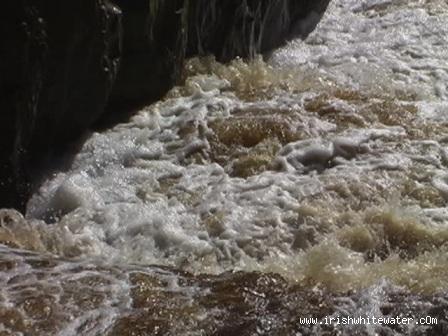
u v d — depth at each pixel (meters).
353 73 14.83
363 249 9.82
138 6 12.59
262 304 8.02
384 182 11.07
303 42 16.59
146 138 12.40
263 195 10.88
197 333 7.61
